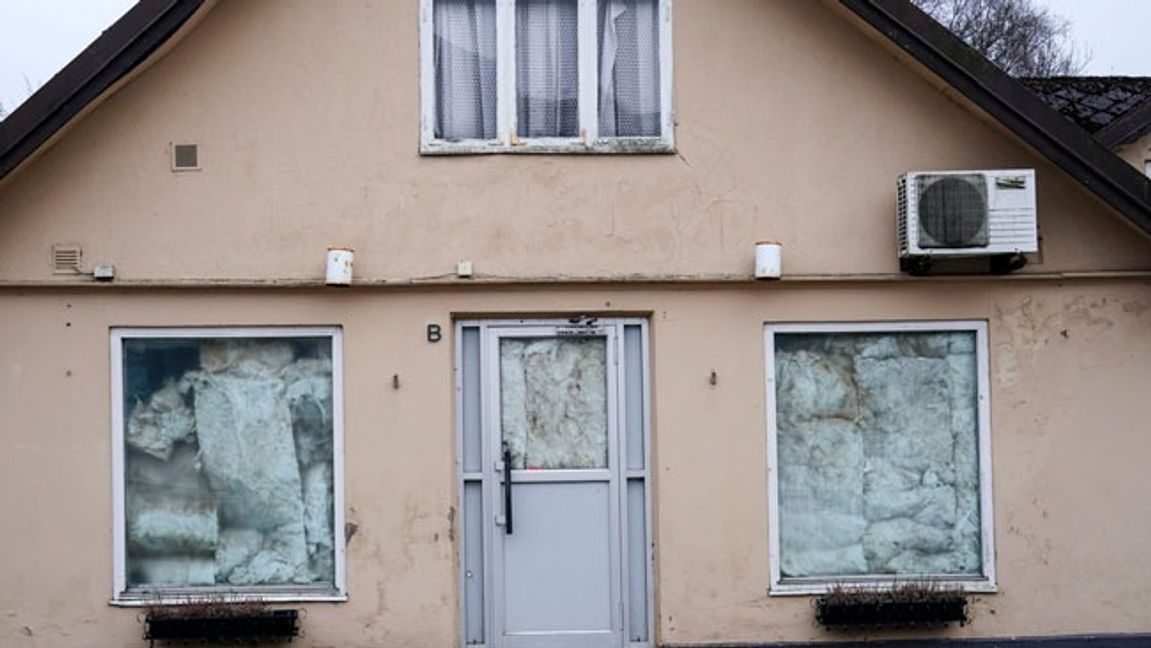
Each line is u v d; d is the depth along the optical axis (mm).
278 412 7242
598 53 7359
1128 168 6715
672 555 7195
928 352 7359
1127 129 8281
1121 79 9609
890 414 7355
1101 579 7219
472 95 7355
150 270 7082
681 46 7262
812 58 7246
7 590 7039
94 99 6590
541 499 7344
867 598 7051
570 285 7227
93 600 7062
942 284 7273
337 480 7168
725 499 7215
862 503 7348
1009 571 7227
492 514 7312
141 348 7188
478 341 7367
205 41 7105
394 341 7191
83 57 6500
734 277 7211
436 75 7324
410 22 7207
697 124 7258
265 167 7141
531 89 7375
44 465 7074
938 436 7355
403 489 7164
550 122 7363
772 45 7258
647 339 7355
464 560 7336
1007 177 6844
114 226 7062
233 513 7230
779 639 7195
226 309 7160
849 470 7348
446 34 7355
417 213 7188
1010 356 7273
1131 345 7266
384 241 7172
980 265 7242
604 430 7375
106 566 7082
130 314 7121
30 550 7055
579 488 7355
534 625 7320
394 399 7172
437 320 7203
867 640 7184
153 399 7195
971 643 7164
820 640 7199
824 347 7359
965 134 7223
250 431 7238
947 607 7043
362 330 7191
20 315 7078
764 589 7203
